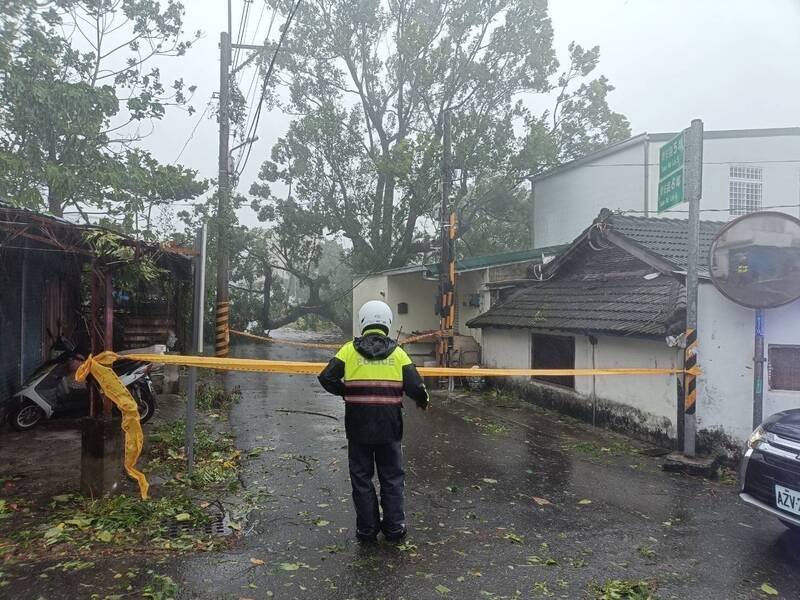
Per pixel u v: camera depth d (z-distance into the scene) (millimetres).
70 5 12031
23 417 7199
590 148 24750
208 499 5004
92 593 3328
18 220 4797
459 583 3693
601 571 3955
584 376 9414
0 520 4312
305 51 24656
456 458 6848
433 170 22688
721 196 17250
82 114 10531
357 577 3711
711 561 4203
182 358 4953
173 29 13352
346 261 29031
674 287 8484
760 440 4742
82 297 11344
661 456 7230
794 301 6730
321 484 5574
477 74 23844
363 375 4301
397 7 25062
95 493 4766
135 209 12109
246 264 26125
